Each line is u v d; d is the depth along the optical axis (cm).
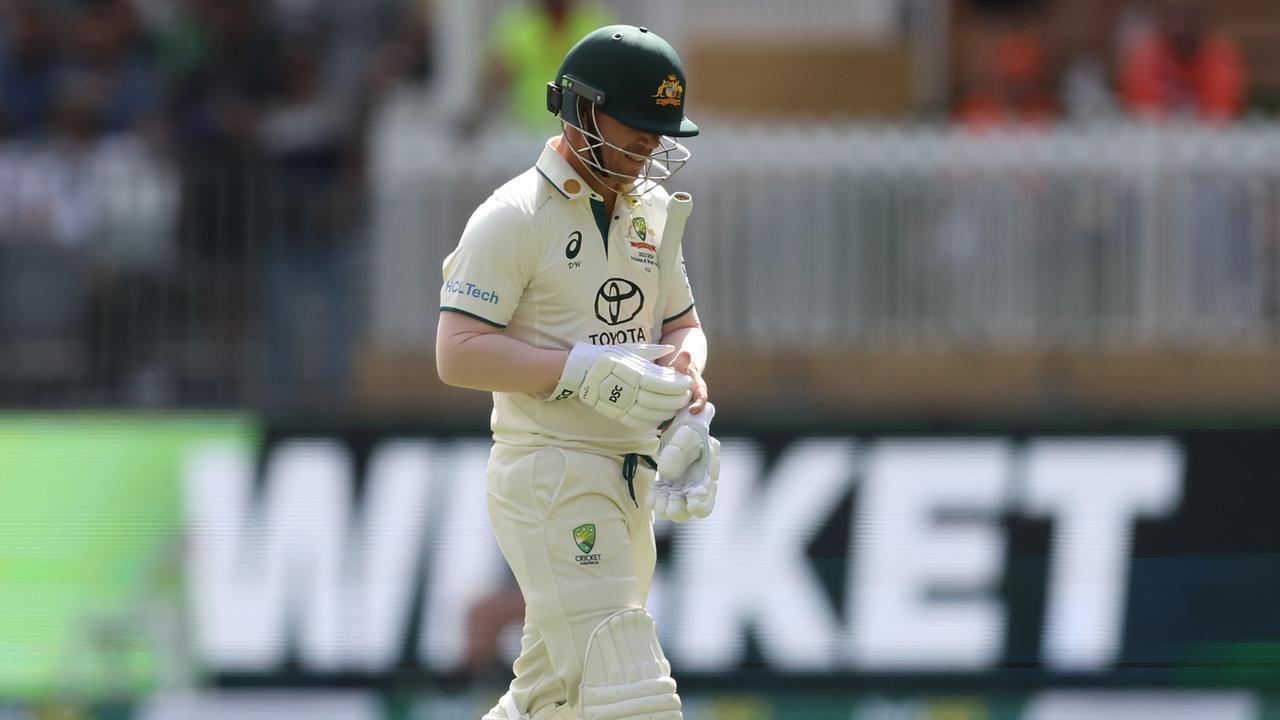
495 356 1502
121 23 3822
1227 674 3034
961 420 3100
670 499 1513
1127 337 3247
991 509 3080
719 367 3244
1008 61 3753
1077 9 4119
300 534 3080
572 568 1535
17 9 3838
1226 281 3250
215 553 3070
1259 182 3250
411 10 4034
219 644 3047
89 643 3034
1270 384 3222
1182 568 3062
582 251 1537
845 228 3250
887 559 3062
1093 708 3042
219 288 3191
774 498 3080
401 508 3086
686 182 3253
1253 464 3097
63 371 3178
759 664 3030
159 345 3184
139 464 3100
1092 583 3062
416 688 3036
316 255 3203
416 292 3212
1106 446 3100
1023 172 3253
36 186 3206
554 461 1542
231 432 3116
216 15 3775
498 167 3222
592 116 1507
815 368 3247
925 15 4081
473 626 3045
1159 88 3669
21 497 3073
